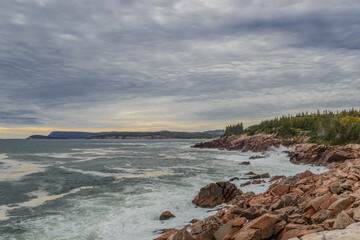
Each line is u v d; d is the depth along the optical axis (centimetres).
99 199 2750
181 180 3847
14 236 1814
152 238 1750
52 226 1983
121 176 4278
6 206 2536
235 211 1923
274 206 1892
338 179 2522
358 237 898
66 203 2614
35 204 2598
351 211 1290
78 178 4091
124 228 1927
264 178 3884
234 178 3828
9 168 5256
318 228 1271
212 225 1727
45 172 4728
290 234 1288
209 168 5272
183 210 2383
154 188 3278
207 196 2558
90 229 1911
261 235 1373
